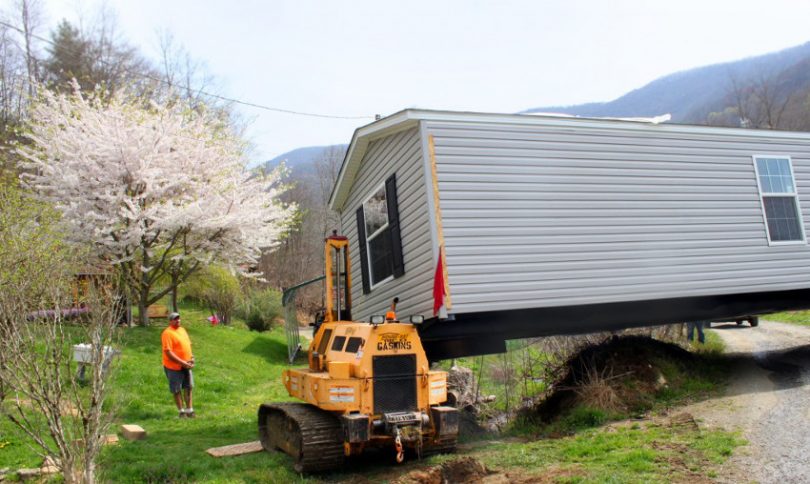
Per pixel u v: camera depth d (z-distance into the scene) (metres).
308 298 33.69
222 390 12.55
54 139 15.72
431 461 6.84
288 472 6.68
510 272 8.73
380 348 6.82
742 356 12.88
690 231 10.32
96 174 15.55
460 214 8.58
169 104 22.39
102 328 6.62
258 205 17.44
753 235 10.95
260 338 20.50
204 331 18.83
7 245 8.58
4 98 25.23
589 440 7.56
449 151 8.70
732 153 11.09
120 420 9.23
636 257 9.77
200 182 17.20
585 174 9.55
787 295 12.12
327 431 6.58
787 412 7.92
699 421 7.96
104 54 29.50
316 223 41.84
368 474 6.67
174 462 6.79
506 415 9.98
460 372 11.36
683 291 10.04
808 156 11.93
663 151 10.36
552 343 11.48
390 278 10.02
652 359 10.70
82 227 14.95
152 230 15.92
